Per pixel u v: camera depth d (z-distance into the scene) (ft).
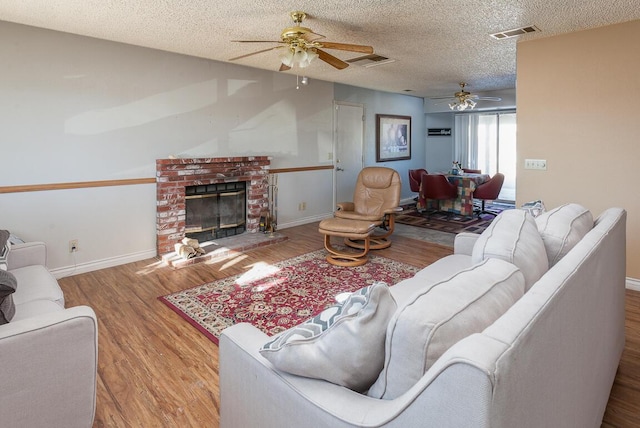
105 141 13.07
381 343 3.50
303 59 9.99
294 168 19.81
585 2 9.43
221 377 4.61
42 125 11.75
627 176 11.14
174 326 9.09
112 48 12.99
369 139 24.62
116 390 6.72
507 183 28.22
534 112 12.71
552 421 3.21
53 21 10.48
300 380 3.63
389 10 9.84
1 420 4.47
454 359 2.36
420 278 7.68
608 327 5.55
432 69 17.52
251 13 9.95
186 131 15.14
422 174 23.44
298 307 10.07
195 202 15.62
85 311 5.12
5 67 11.00
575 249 4.55
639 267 11.17
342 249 15.67
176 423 5.93
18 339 4.50
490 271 4.10
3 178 11.21
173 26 10.92
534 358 2.74
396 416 2.75
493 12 10.06
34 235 11.86
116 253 13.66
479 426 2.23
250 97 17.31
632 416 5.97
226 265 13.62
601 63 11.30
